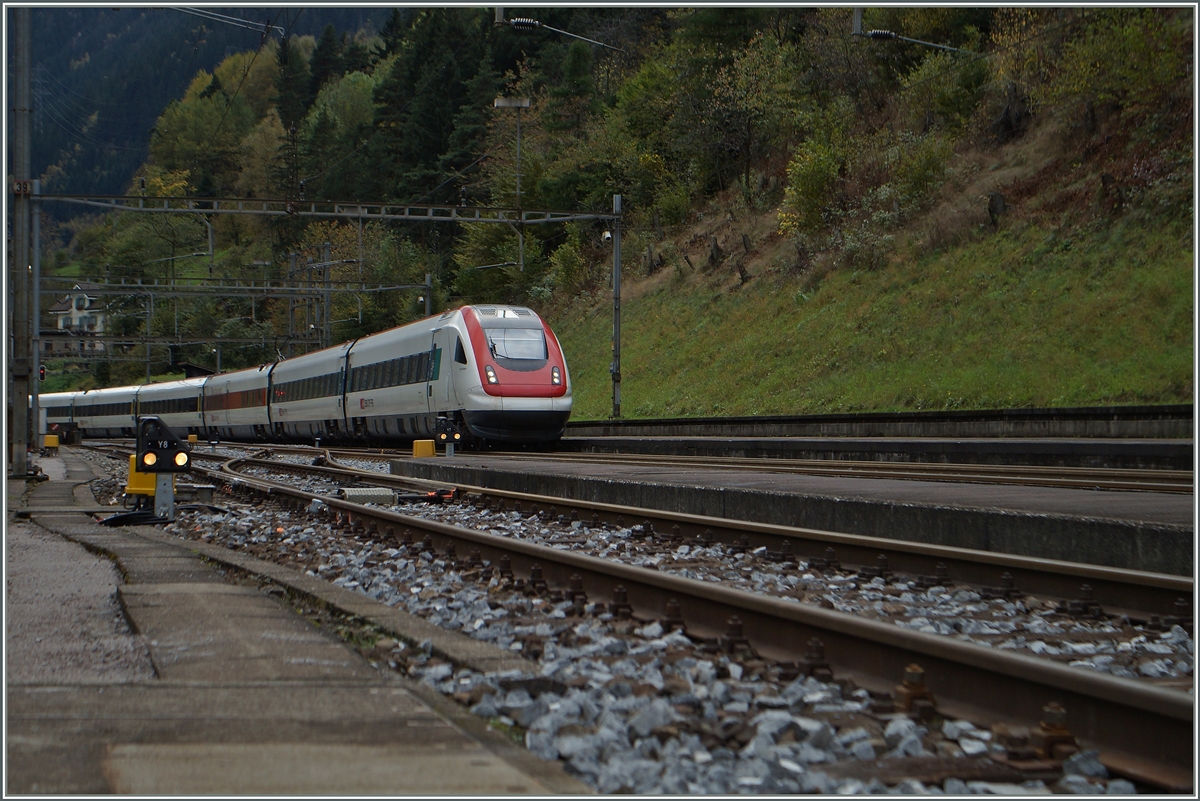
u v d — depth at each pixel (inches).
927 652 180.7
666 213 2230.6
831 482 569.0
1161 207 1095.0
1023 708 168.7
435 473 770.8
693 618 246.5
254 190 4896.7
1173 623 254.4
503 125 3070.9
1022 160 1441.9
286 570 343.6
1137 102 1278.3
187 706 179.2
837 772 149.3
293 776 144.1
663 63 2512.3
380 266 2979.8
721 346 1590.8
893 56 1936.5
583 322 2094.0
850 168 1742.1
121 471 1128.2
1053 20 1535.4
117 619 273.4
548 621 256.8
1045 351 1045.2
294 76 5428.2
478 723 172.9
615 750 154.6
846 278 1486.2
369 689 191.9
